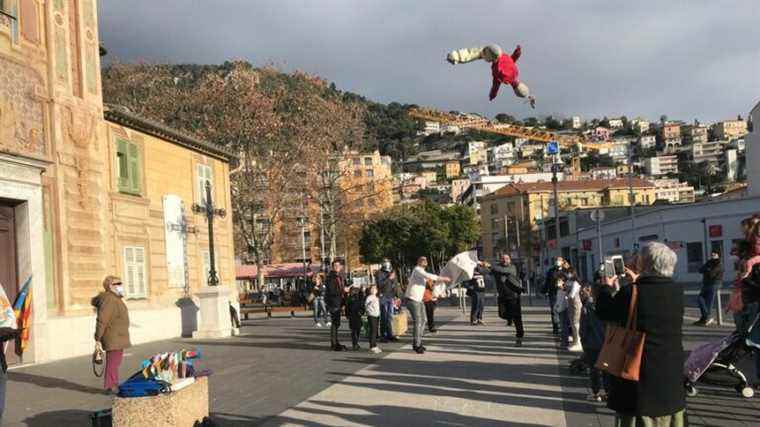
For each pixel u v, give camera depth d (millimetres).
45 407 9430
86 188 17547
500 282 14734
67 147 16875
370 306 14594
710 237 47156
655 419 4914
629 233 55250
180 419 6773
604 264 6543
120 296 10570
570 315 13586
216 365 13352
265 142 44906
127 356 16031
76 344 15969
